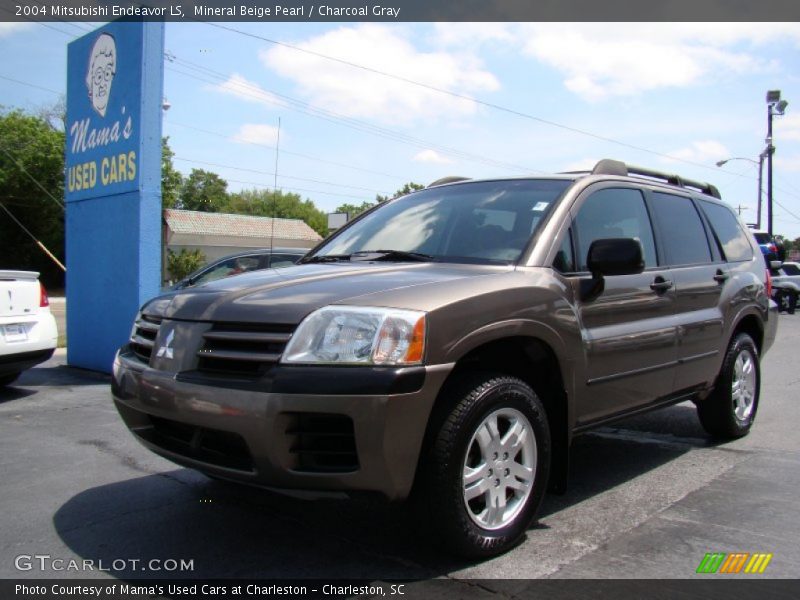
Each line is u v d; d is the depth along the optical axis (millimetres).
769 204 31094
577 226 3922
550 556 3268
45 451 5102
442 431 2949
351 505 3934
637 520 3758
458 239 3961
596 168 4410
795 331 15219
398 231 4316
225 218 49406
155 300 3623
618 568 3146
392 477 2801
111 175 8484
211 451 3076
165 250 38875
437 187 4781
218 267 10305
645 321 4215
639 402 4215
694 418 6363
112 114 8484
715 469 4738
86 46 8953
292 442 2803
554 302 3480
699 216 5273
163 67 8297
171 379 3100
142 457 4941
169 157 45031
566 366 3533
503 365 3506
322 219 72688
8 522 3721
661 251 4594
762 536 3535
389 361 2799
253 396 2809
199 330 3131
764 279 5840
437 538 3053
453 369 3164
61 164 37938
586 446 5391
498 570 3111
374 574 3074
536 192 4121
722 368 5199
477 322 3072
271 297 3113
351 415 2736
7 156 36844
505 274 3420
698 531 3598
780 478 4527
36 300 7352
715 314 4957
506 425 3289
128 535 3535
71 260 9195
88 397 7191
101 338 8719
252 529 3596
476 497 3188
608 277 3932
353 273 3441
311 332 2848
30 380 8211
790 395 7496
